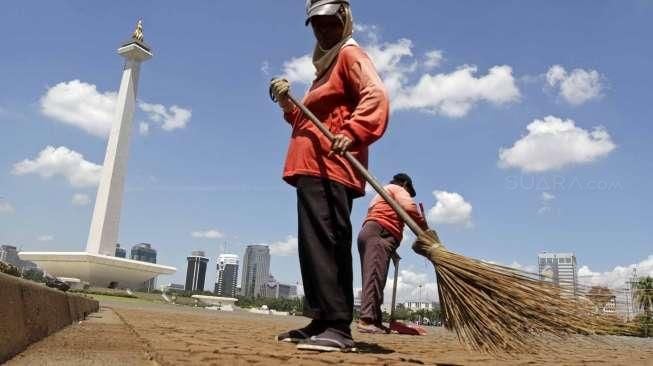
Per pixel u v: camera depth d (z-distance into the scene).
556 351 2.70
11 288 1.99
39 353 2.08
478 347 2.74
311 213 2.97
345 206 2.99
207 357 2.16
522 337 2.69
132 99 45.91
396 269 6.47
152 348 2.38
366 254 5.59
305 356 2.47
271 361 2.19
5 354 1.83
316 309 3.06
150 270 48.25
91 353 2.19
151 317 6.34
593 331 2.63
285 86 3.18
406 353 3.15
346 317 2.92
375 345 3.55
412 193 5.57
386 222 5.55
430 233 2.96
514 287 2.74
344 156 2.88
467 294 2.79
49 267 47.78
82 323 4.27
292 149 3.14
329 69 3.21
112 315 6.33
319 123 2.98
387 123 2.96
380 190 2.90
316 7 3.13
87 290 37.00
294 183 3.16
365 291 5.61
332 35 3.21
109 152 44.66
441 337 5.91
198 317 7.89
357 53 3.11
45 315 2.76
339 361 2.37
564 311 2.67
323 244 2.94
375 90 2.95
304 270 3.10
